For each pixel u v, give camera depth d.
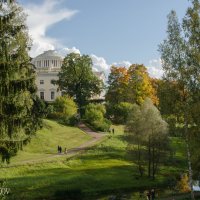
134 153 73.62
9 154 36.97
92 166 78.06
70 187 62.16
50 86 192.62
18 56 40.50
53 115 126.12
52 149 92.62
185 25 45.72
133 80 143.62
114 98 148.12
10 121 35.16
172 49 45.47
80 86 148.88
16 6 40.31
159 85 46.53
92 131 119.25
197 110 43.56
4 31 36.00
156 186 67.56
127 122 73.81
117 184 66.56
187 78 44.69
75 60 148.88
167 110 45.94
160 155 72.44
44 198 57.25
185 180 65.81
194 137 44.53
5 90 33.94
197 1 45.56
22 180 63.84
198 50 44.94
